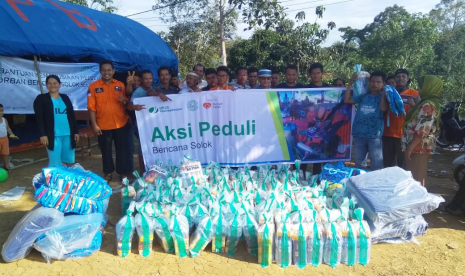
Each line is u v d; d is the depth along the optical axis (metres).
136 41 11.14
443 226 4.41
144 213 3.62
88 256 3.61
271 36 20.83
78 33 8.98
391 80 6.18
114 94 5.45
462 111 12.10
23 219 3.60
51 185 3.66
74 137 5.44
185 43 25.88
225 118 5.34
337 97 5.46
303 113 5.45
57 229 3.50
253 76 6.30
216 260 3.54
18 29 7.52
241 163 5.47
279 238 3.42
